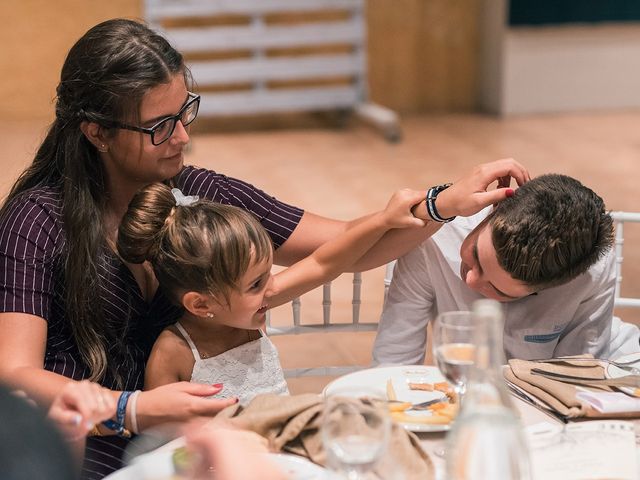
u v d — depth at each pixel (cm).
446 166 672
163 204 175
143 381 189
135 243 174
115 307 185
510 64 848
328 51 869
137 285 188
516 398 165
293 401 150
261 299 176
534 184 178
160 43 181
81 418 145
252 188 209
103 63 176
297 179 642
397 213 191
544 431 147
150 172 185
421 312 211
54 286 181
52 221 181
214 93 851
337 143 762
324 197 594
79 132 181
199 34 786
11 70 804
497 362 117
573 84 859
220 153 732
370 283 436
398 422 151
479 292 193
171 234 171
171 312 193
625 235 506
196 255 169
